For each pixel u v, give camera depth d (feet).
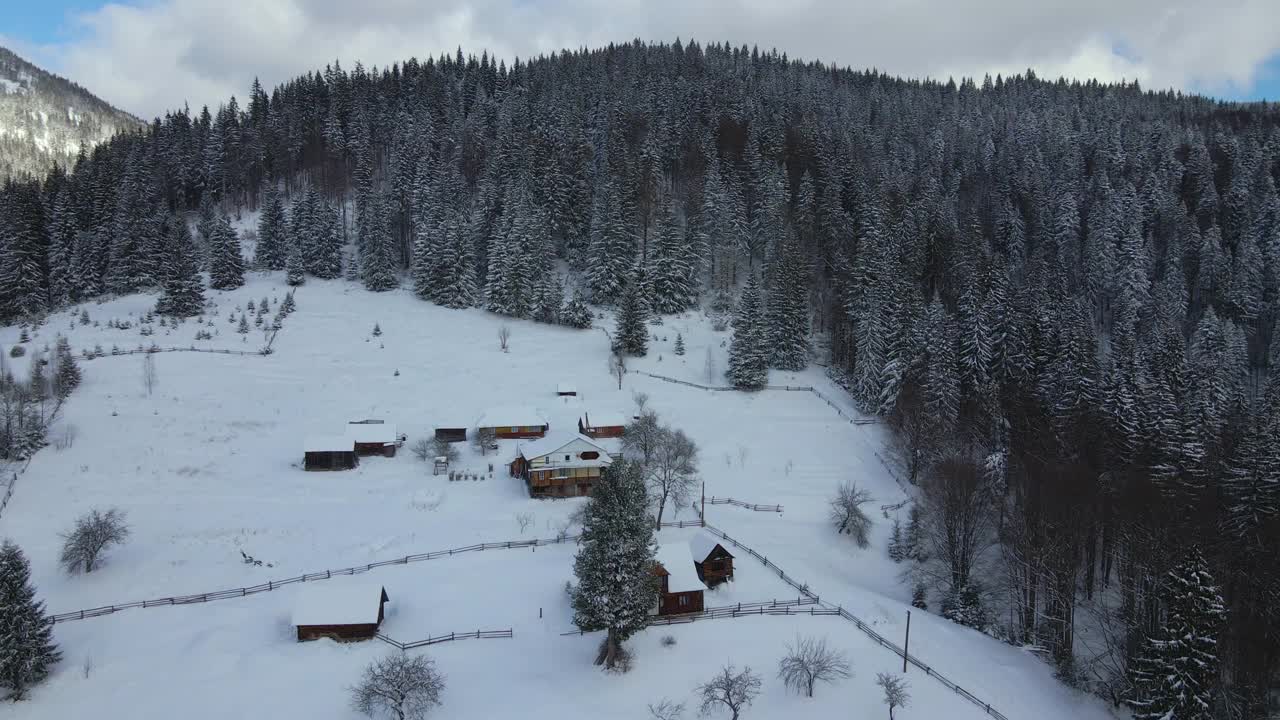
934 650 158.71
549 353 338.13
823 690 139.44
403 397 289.12
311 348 323.98
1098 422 223.92
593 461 227.81
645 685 139.85
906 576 201.57
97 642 148.97
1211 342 312.50
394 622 158.61
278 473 230.27
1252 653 148.97
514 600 167.63
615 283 390.63
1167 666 131.03
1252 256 370.94
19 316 342.85
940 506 203.72
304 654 146.30
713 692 130.11
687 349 350.64
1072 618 168.96
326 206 425.28
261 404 271.28
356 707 129.29
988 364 279.08
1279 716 144.66
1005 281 311.06
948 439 247.50
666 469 209.05
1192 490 188.75
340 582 170.09
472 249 399.44
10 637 130.31
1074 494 187.42
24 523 189.37
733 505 229.86
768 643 155.53
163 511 201.36
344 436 243.60
